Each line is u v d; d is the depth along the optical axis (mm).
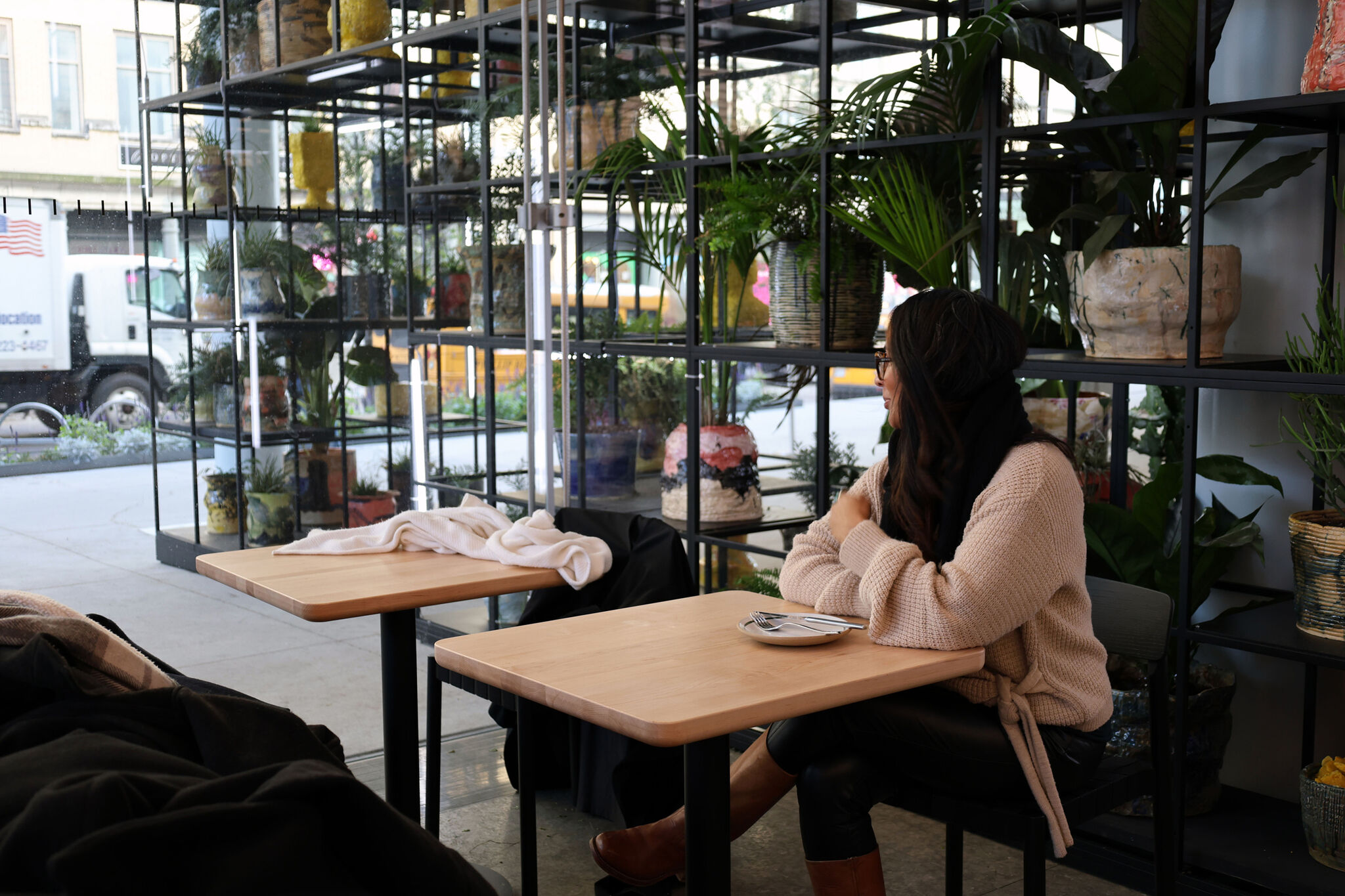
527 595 4070
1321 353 2436
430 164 4336
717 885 1672
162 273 5672
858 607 1891
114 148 6387
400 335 4910
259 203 5191
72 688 1322
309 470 5258
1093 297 2578
